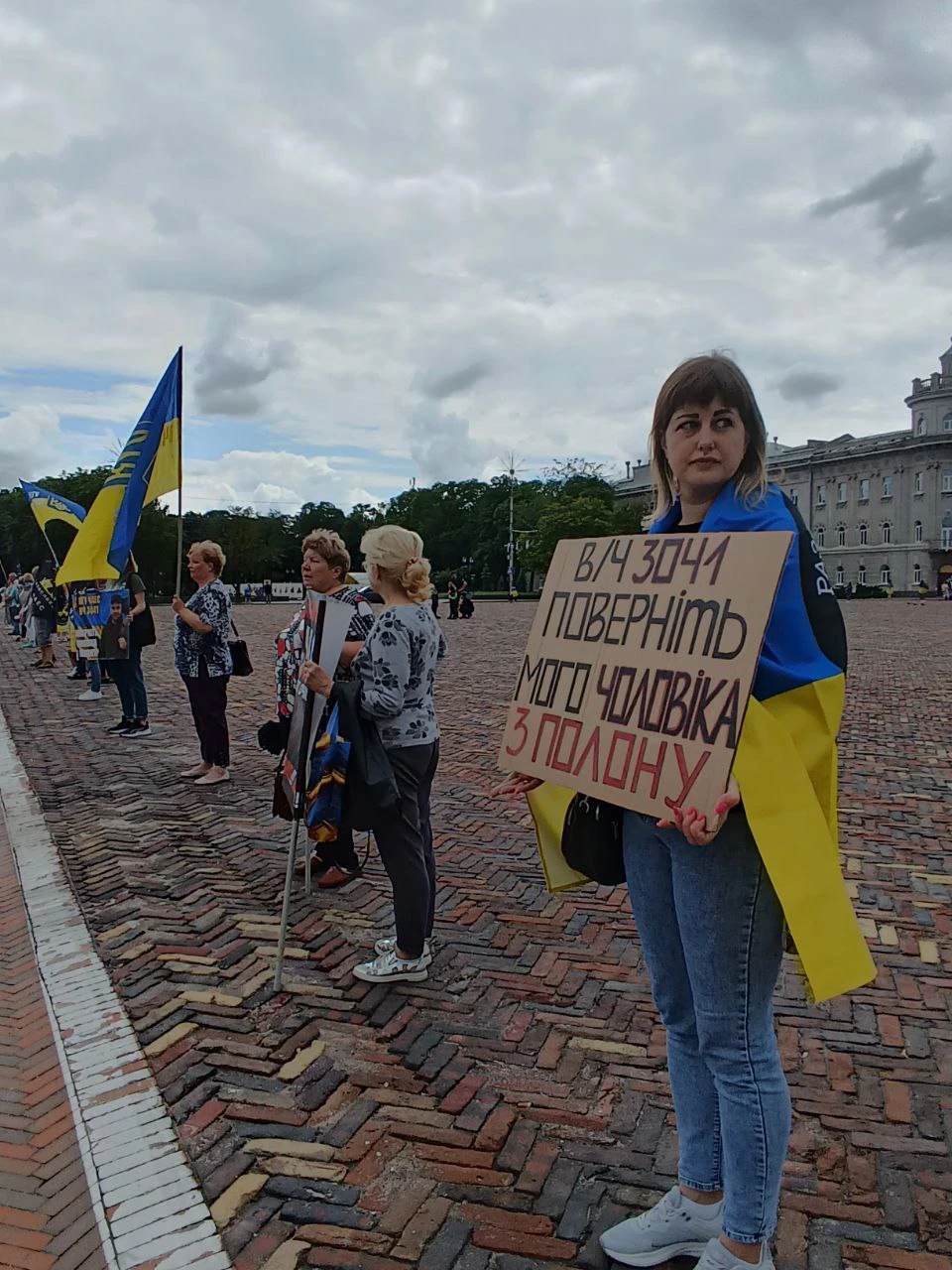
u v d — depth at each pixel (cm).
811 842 170
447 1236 221
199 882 468
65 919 425
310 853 448
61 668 1579
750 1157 183
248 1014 331
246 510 9081
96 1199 238
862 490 8050
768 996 188
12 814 609
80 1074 296
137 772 719
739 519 186
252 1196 237
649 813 183
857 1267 210
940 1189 236
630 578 202
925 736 868
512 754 219
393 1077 289
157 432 568
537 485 9144
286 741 435
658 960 200
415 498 9838
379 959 356
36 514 1145
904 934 400
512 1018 325
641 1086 282
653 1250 207
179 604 644
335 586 437
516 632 2572
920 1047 306
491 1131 260
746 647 174
